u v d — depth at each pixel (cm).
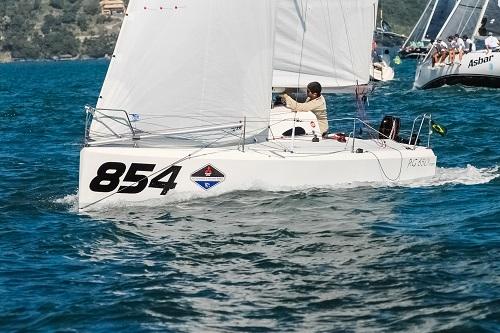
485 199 4669
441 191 4850
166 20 4519
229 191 4638
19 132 8694
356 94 5666
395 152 4950
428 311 3077
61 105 12812
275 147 4847
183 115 4603
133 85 4528
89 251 3862
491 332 2892
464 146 6606
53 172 5800
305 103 5272
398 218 4303
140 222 4259
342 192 4734
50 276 3534
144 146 4588
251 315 3092
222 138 4681
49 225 4303
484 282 3341
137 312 3120
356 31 5541
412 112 9544
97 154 4462
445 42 12756
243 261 3678
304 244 3897
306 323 3009
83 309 3155
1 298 3288
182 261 3688
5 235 4150
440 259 3644
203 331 2959
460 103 10375
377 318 3034
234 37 4603
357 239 3953
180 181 4559
